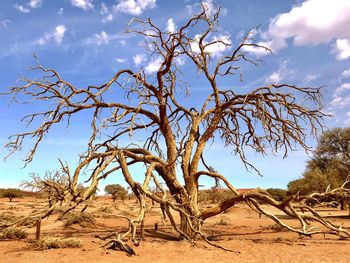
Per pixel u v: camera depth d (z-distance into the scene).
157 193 18.08
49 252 13.48
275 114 18.97
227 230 24.05
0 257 12.59
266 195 17.52
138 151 19.38
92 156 17.78
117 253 13.28
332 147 38.25
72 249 14.20
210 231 23.27
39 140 16.56
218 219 34.88
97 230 23.75
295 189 36.50
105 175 18.11
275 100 18.59
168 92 19.98
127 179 17.14
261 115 18.50
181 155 19.09
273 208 54.53
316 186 33.22
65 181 16.17
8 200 87.31
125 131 19.39
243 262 11.85
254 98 18.91
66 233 21.77
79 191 16.38
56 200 16.25
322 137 38.53
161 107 18.67
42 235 20.30
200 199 54.72
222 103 19.16
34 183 15.41
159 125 19.38
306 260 12.23
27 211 42.12
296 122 18.83
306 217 17.62
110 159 17.31
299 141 19.11
